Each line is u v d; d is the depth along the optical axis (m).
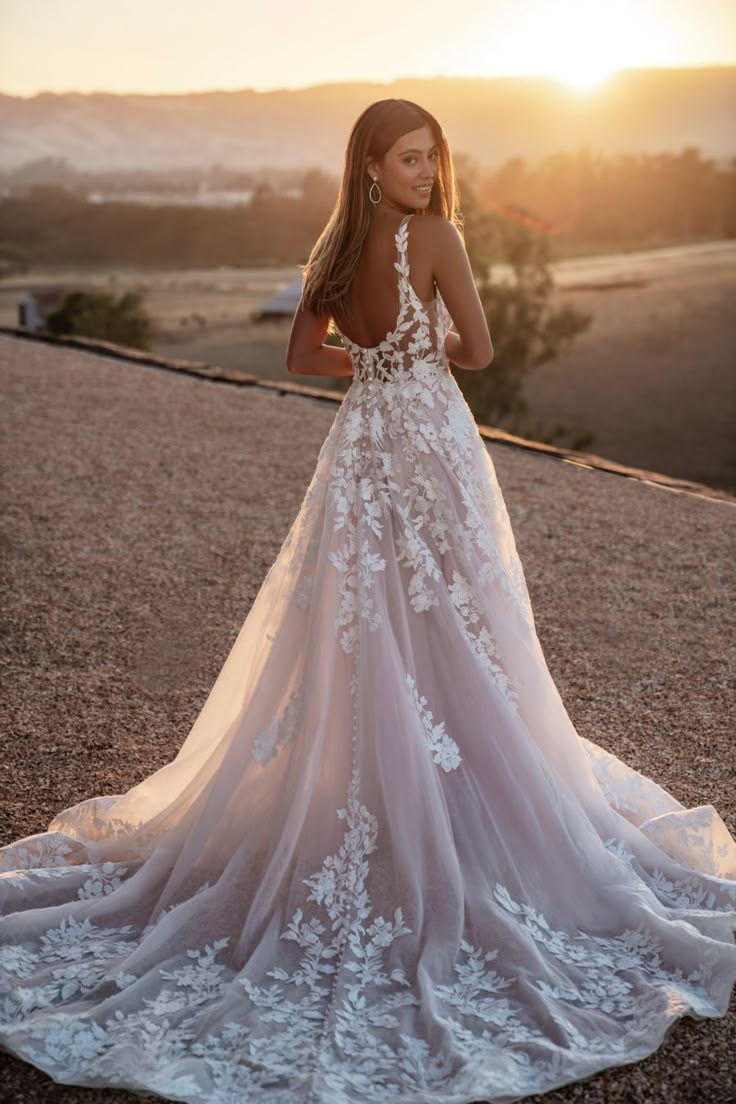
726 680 3.60
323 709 2.25
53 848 2.57
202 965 2.17
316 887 2.20
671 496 5.69
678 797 2.91
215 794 2.32
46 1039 1.94
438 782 2.23
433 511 2.29
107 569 4.78
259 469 6.30
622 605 4.28
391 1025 1.97
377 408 2.32
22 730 3.32
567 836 2.31
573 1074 1.84
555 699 2.43
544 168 142.75
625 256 120.94
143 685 3.66
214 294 112.19
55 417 7.49
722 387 61.72
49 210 197.88
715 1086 1.88
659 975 2.15
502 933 2.14
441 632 2.28
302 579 2.33
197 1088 1.82
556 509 5.51
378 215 2.24
